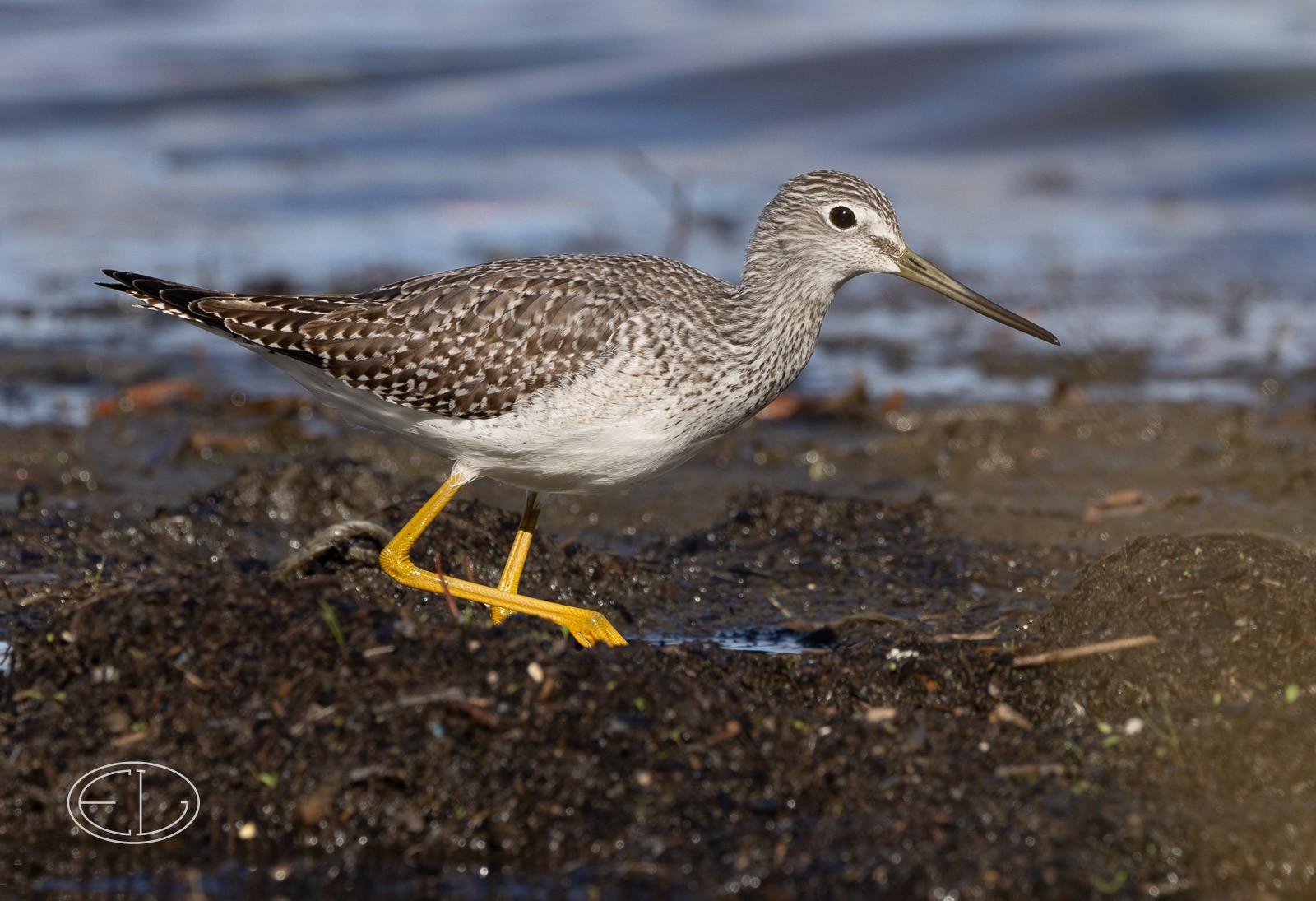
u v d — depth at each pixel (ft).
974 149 96.27
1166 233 83.41
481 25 127.03
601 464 34.94
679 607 39.68
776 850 26.07
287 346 35.01
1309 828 26.03
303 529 43.57
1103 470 50.14
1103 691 30.40
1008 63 102.27
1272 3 117.91
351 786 27.40
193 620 29.94
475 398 34.24
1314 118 95.81
